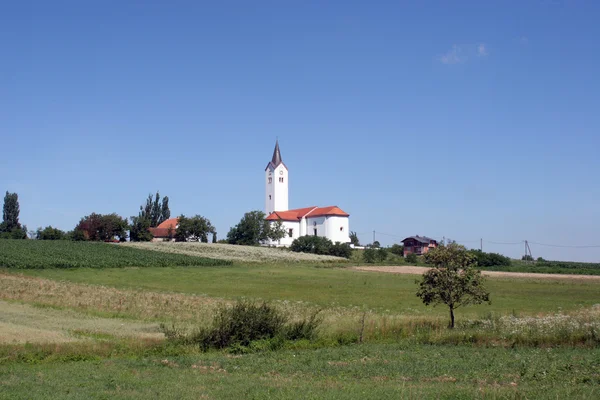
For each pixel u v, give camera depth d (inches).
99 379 689.0
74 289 2085.4
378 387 584.7
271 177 6781.5
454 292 1144.2
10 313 1422.2
